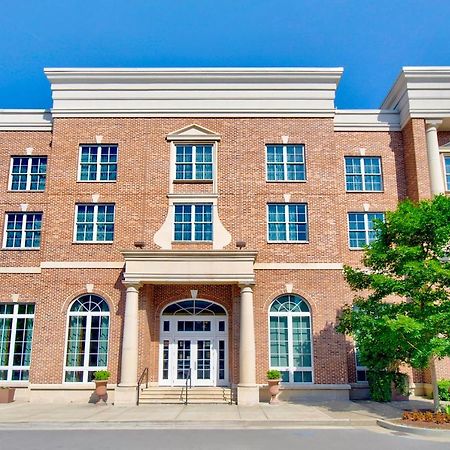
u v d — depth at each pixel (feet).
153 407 69.56
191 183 84.79
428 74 89.20
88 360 78.23
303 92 88.69
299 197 84.43
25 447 42.93
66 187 84.69
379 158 90.99
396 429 52.80
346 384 76.54
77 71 88.12
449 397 75.36
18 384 79.00
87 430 53.16
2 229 85.92
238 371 77.15
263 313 79.30
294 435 49.55
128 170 85.35
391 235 64.08
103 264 81.35
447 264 60.13
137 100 88.17
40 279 81.51
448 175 90.38
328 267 81.25
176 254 77.25
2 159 88.99
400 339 58.18
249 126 87.35
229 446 43.11
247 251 77.15
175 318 83.15
